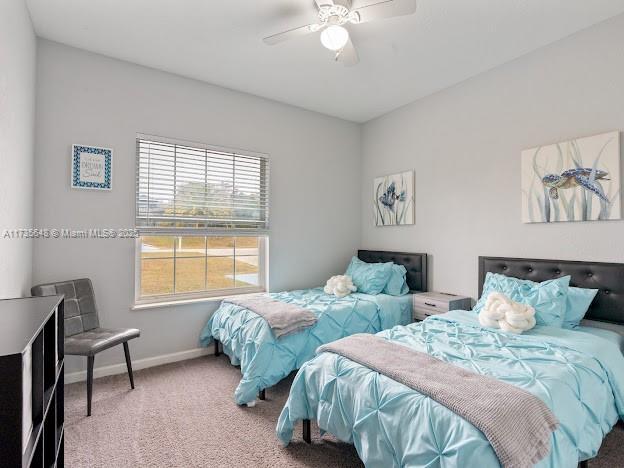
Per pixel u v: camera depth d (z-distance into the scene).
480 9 2.21
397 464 1.33
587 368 1.67
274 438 1.97
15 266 1.96
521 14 2.25
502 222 2.91
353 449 1.87
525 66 2.76
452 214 3.34
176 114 3.13
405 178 3.82
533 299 2.32
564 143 2.49
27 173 2.26
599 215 2.31
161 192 3.08
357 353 1.78
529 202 2.70
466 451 1.13
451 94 3.36
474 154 3.14
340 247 4.28
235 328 2.75
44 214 2.55
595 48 2.36
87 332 2.50
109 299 2.82
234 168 3.50
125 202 2.89
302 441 1.94
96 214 2.77
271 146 3.72
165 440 1.94
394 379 1.51
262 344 2.41
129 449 1.85
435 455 1.21
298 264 3.93
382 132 4.16
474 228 3.14
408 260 3.71
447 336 2.10
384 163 4.14
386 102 3.79
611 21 2.28
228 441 1.93
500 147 2.93
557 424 1.27
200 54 2.79
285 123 3.82
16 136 1.93
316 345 2.68
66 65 2.64
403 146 3.88
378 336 2.13
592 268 2.32
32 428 0.93
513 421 1.19
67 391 2.52
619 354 1.92
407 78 3.19
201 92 3.27
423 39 2.55
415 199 3.73
